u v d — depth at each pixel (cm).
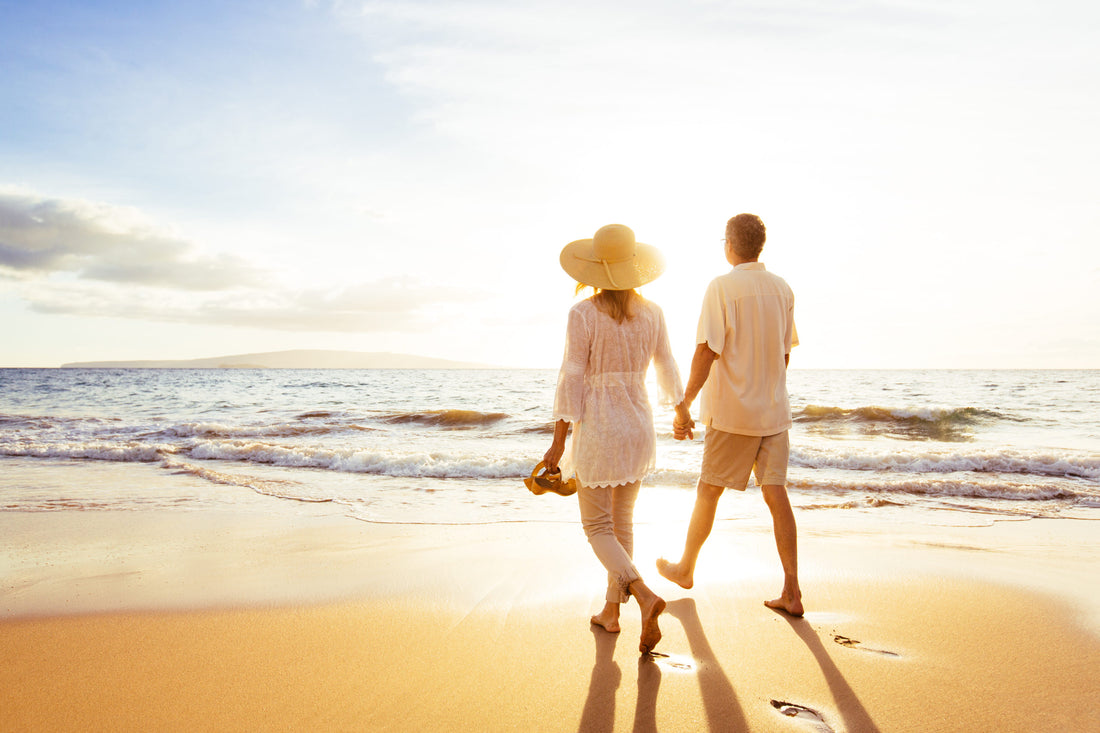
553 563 406
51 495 664
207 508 602
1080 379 4259
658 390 291
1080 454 875
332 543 465
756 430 310
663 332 287
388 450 1085
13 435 1285
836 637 284
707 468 325
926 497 672
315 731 206
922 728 206
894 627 296
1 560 421
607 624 291
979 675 245
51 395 3033
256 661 262
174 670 254
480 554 430
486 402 2541
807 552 432
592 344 270
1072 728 205
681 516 565
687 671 250
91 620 309
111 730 208
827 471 845
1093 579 368
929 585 357
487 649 273
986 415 1600
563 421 269
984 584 359
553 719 213
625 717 214
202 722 213
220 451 976
